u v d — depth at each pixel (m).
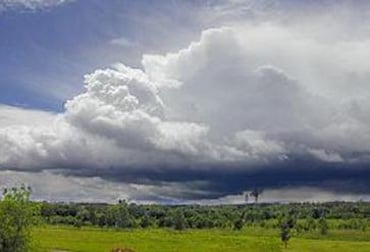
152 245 153.00
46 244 140.88
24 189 78.56
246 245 162.75
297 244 174.50
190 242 163.50
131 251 129.50
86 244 146.75
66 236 163.88
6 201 76.94
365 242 190.25
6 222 76.38
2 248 77.00
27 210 78.25
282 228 186.25
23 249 78.25
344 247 170.25
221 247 155.75
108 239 161.50
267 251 154.50
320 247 169.25
